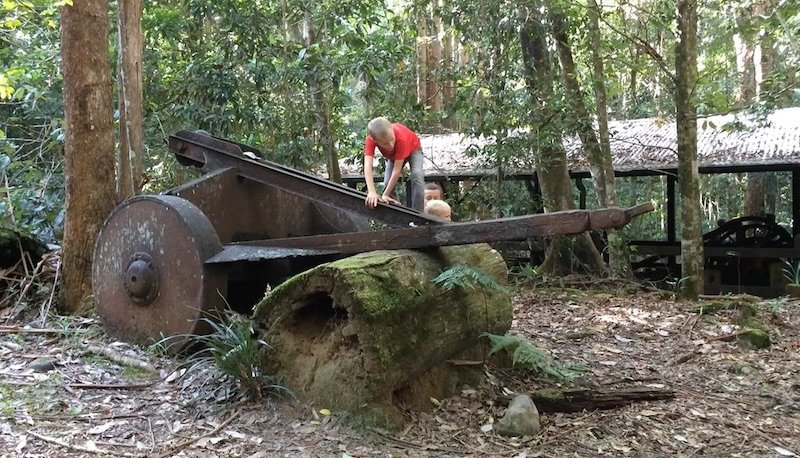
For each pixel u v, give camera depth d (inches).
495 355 182.1
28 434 134.1
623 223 142.4
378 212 179.5
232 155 217.6
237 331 160.2
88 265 229.1
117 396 157.4
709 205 786.8
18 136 389.1
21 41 385.7
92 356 187.2
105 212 232.4
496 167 409.7
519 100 379.9
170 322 187.2
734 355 221.6
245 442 134.3
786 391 187.5
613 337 241.1
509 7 361.7
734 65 624.4
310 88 398.3
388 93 414.9
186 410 149.6
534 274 365.1
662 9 400.8
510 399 161.6
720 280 478.0
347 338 146.3
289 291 151.3
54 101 368.8
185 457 126.8
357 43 403.2
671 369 205.9
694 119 319.0
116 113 328.5
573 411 162.7
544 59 378.9
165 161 408.8
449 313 163.2
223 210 215.0
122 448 130.0
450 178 492.7
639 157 462.9
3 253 245.1
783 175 737.6
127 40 282.2
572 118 374.9
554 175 399.2
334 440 135.7
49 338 203.2
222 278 185.9
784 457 142.9
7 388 158.4
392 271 147.7
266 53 400.2
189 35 414.3
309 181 194.9
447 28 490.9
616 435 150.2
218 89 379.6
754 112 359.3
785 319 270.8
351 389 143.1
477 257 182.2
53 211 315.0
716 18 425.1
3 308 231.5
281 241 185.9
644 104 719.7
